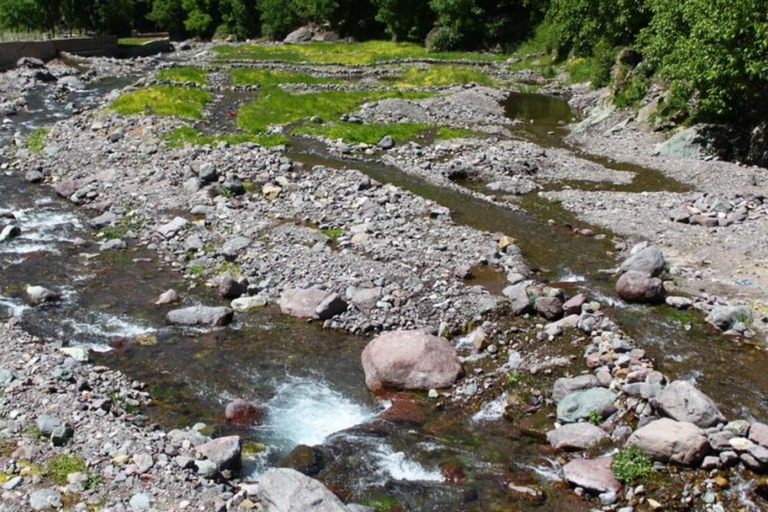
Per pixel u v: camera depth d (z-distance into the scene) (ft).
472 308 48.98
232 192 72.95
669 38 101.30
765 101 90.74
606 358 41.32
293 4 271.28
